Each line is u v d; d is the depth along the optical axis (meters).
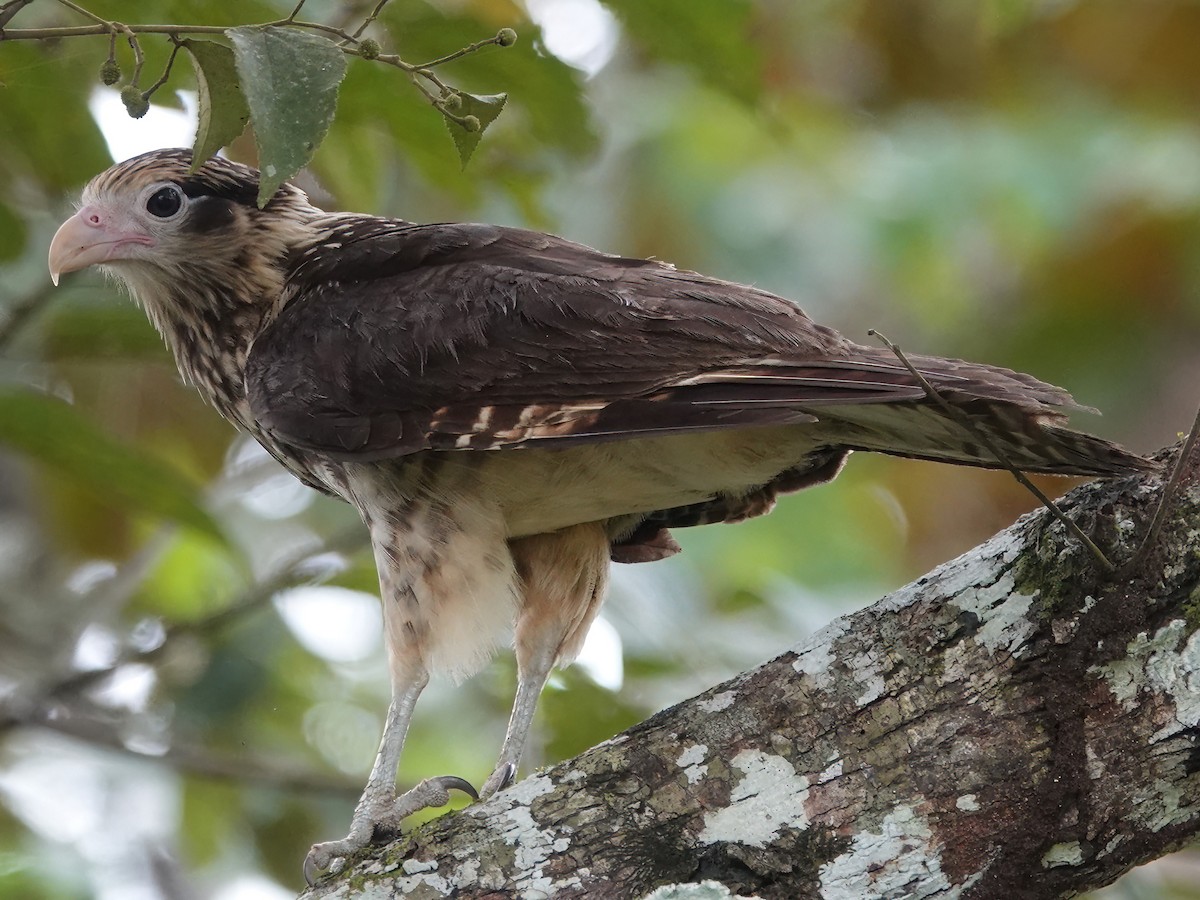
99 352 11.00
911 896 6.93
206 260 10.23
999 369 7.96
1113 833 6.90
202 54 6.75
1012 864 6.93
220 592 14.48
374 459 9.09
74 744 13.62
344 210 11.85
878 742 7.07
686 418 8.20
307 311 9.65
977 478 15.93
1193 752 6.83
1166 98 15.88
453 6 10.81
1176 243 15.95
